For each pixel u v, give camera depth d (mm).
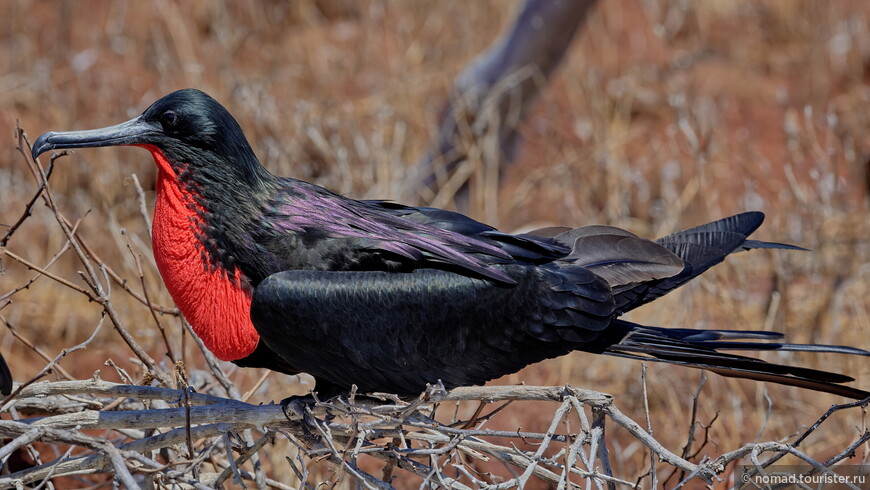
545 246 8180
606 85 17938
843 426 10523
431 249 7719
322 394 7887
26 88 16359
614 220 14055
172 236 7477
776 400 10867
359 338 7457
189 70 15805
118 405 8344
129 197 13922
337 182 13047
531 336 7844
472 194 14336
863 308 11992
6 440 8414
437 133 14484
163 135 7422
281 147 13359
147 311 11094
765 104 17703
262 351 7871
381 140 14055
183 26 17844
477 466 9430
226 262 7520
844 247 13008
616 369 11289
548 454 9664
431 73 17094
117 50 17625
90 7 19094
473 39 17969
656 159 15984
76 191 13883
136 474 8203
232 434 7746
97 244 12812
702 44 19766
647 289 8398
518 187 15586
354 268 7703
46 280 12383
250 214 7547
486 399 7320
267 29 19125
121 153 14570
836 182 13633
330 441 6789
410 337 7582
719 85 18234
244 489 7000
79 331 11633
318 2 20344
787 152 15742
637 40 19672
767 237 13359
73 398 7914
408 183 13945
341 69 17828
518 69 14156
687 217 14102
